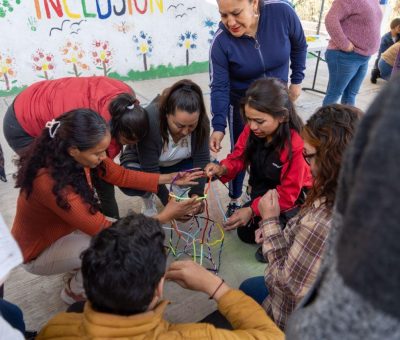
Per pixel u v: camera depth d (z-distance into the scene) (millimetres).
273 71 2020
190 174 1839
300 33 2029
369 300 323
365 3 2969
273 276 1173
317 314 392
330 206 984
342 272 347
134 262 746
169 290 1799
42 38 4043
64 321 840
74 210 1335
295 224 1190
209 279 1019
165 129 1841
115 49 4500
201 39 5008
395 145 295
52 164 1299
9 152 3070
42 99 1913
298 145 1625
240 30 1787
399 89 313
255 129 1619
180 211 1569
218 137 2016
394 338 330
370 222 309
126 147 2232
